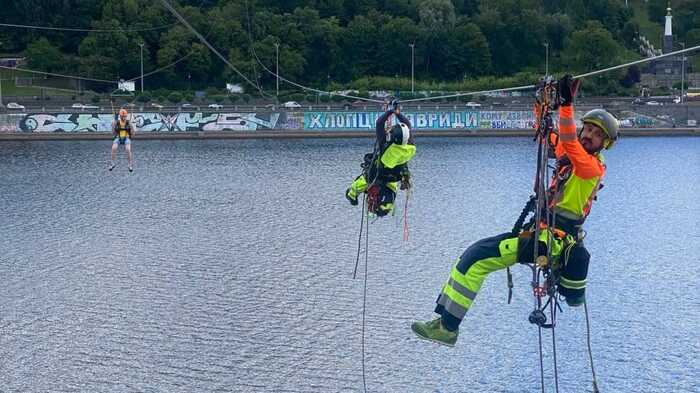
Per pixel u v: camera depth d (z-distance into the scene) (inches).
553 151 471.8
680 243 1747.0
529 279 1337.4
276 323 1117.7
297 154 3572.8
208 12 5969.5
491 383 933.8
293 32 5816.9
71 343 1035.3
